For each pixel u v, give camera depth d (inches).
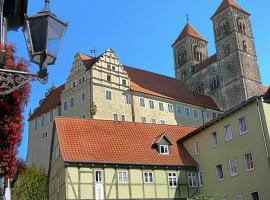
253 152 1485.0
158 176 1658.5
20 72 276.2
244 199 1499.8
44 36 261.3
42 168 2896.2
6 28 415.8
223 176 1617.9
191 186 1713.8
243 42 3735.2
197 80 3966.5
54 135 1723.7
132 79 3161.9
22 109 372.5
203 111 3435.0
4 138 363.6
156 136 1841.8
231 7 3818.9
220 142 1656.0
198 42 4276.6
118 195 1552.7
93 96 2694.4
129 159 1633.9
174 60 4360.2
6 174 372.2
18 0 397.7
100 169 1558.8
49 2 268.8
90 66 2832.2
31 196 2487.7
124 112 2839.6
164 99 3154.5
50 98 3289.9
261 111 1470.2
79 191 1488.7
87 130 1713.8
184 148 1845.5
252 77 3646.7
